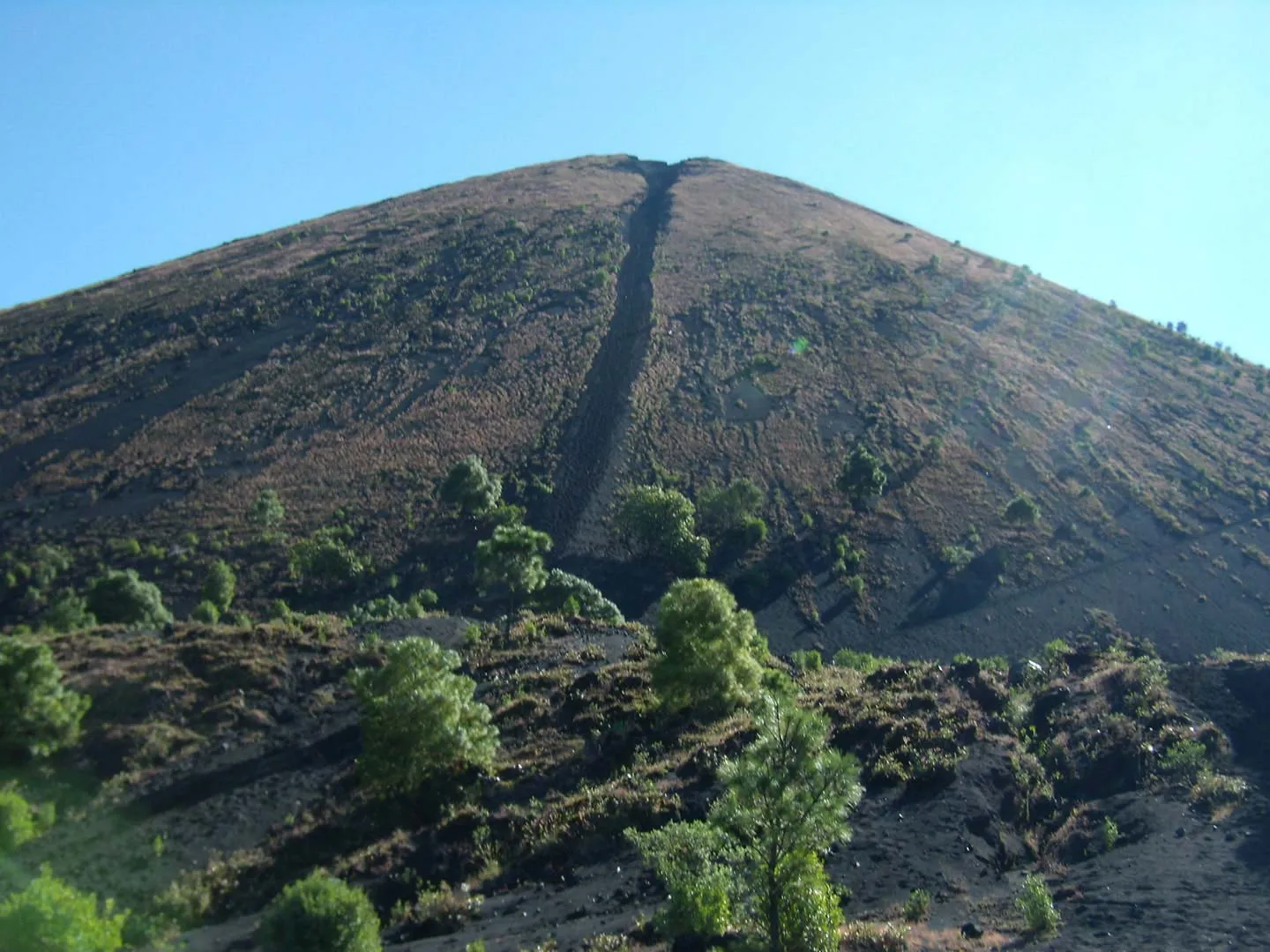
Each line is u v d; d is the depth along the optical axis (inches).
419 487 3134.8
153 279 5487.2
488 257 5570.9
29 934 635.5
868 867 910.4
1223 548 3051.2
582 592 2269.9
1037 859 964.6
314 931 704.4
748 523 2866.6
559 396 3892.7
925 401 3934.5
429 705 1146.7
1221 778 1013.2
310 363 4153.5
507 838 1036.5
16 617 2358.5
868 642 2519.7
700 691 1358.3
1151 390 4313.5
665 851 825.5
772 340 4471.0
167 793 1192.2
